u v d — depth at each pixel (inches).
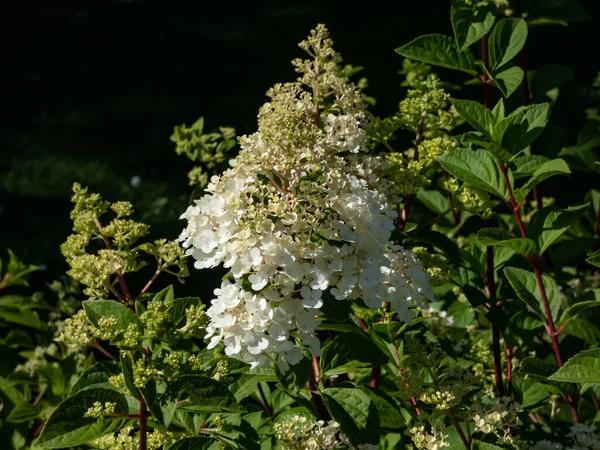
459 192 48.7
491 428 40.0
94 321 39.5
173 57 168.4
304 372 40.6
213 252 38.6
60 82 160.7
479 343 52.5
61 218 115.7
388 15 167.5
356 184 40.0
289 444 39.1
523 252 44.8
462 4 46.4
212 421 41.8
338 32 165.2
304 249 37.7
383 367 53.0
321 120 47.4
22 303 61.4
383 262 38.9
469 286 49.0
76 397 38.5
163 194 122.8
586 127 61.8
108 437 40.5
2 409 56.7
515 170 49.6
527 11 55.1
